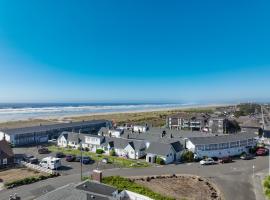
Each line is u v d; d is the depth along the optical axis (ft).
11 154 252.21
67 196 122.93
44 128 404.57
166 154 262.26
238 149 309.83
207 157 279.08
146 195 156.87
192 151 282.15
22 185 186.39
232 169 238.48
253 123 481.87
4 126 538.47
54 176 209.77
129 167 244.42
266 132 440.04
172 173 223.30
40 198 128.06
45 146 350.84
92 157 286.66
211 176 215.51
